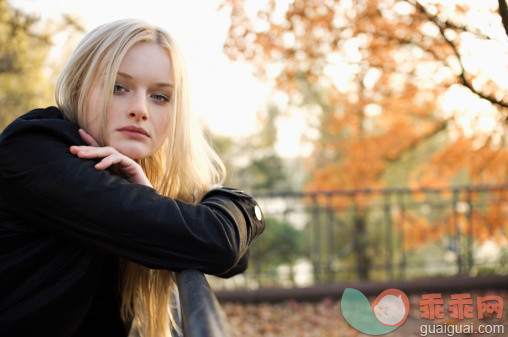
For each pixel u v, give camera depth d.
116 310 1.34
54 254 1.04
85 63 1.15
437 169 6.23
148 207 0.99
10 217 1.03
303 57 5.29
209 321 0.61
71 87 1.17
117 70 1.10
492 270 6.83
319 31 5.04
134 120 1.12
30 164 0.98
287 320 4.39
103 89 1.10
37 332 1.05
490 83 4.67
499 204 5.91
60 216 0.98
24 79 5.58
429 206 6.39
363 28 4.92
